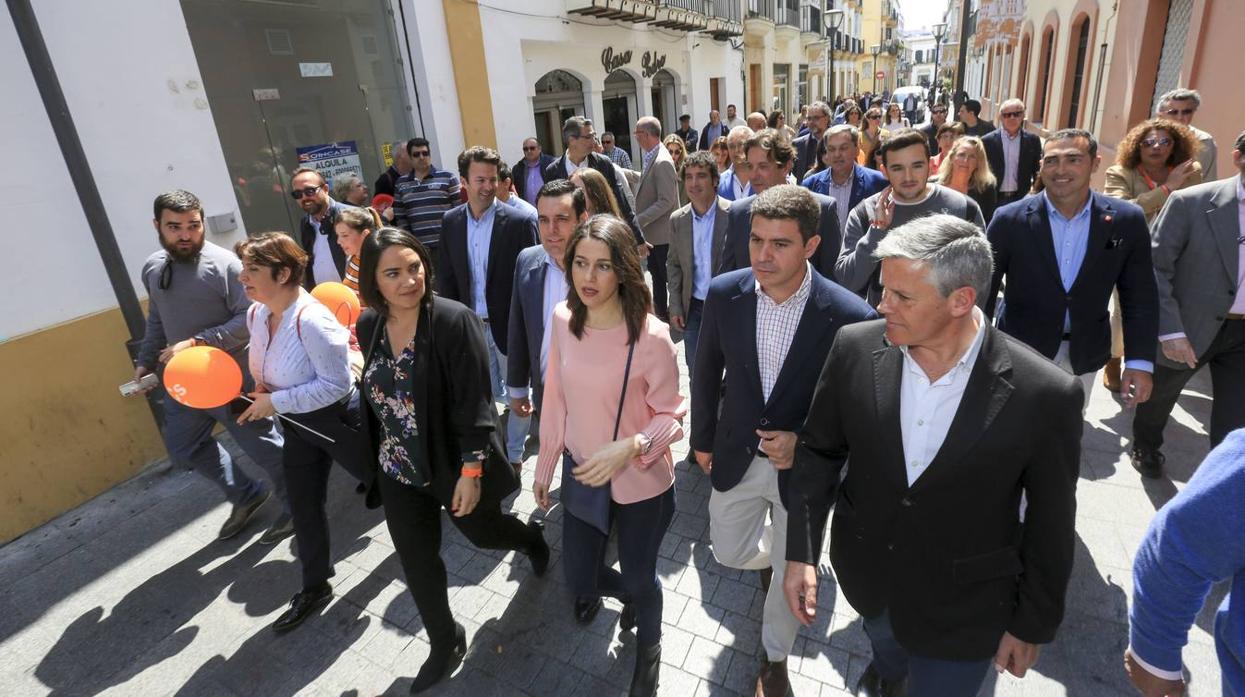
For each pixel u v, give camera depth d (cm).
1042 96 1334
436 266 568
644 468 213
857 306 203
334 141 654
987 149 647
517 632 273
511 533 278
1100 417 398
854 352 164
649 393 217
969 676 162
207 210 490
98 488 416
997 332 147
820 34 2852
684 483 373
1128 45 773
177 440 342
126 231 439
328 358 262
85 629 299
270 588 318
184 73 470
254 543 354
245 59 564
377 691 252
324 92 639
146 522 384
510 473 255
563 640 268
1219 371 292
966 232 138
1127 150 391
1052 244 274
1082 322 275
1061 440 137
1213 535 111
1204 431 370
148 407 442
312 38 623
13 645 293
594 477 203
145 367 344
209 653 279
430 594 243
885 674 207
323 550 291
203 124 484
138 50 441
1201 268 280
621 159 869
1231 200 271
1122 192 393
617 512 229
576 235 208
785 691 225
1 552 366
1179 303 290
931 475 146
